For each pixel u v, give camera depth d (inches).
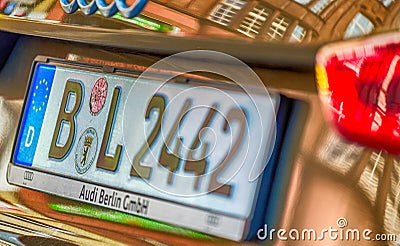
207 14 37.9
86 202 41.1
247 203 36.7
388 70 34.0
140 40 39.6
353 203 35.0
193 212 37.8
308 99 35.6
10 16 45.4
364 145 34.8
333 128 35.2
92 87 41.8
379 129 34.4
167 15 39.0
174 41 38.6
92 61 42.1
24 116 44.3
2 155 45.3
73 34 42.3
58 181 42.4
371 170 34.7
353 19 34.8
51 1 43.8
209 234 37.3
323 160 35.5
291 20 35.9
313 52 35.1
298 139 35.9
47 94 43.6
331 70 34.8
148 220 39.0
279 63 35.9
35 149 43.7
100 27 41.2
